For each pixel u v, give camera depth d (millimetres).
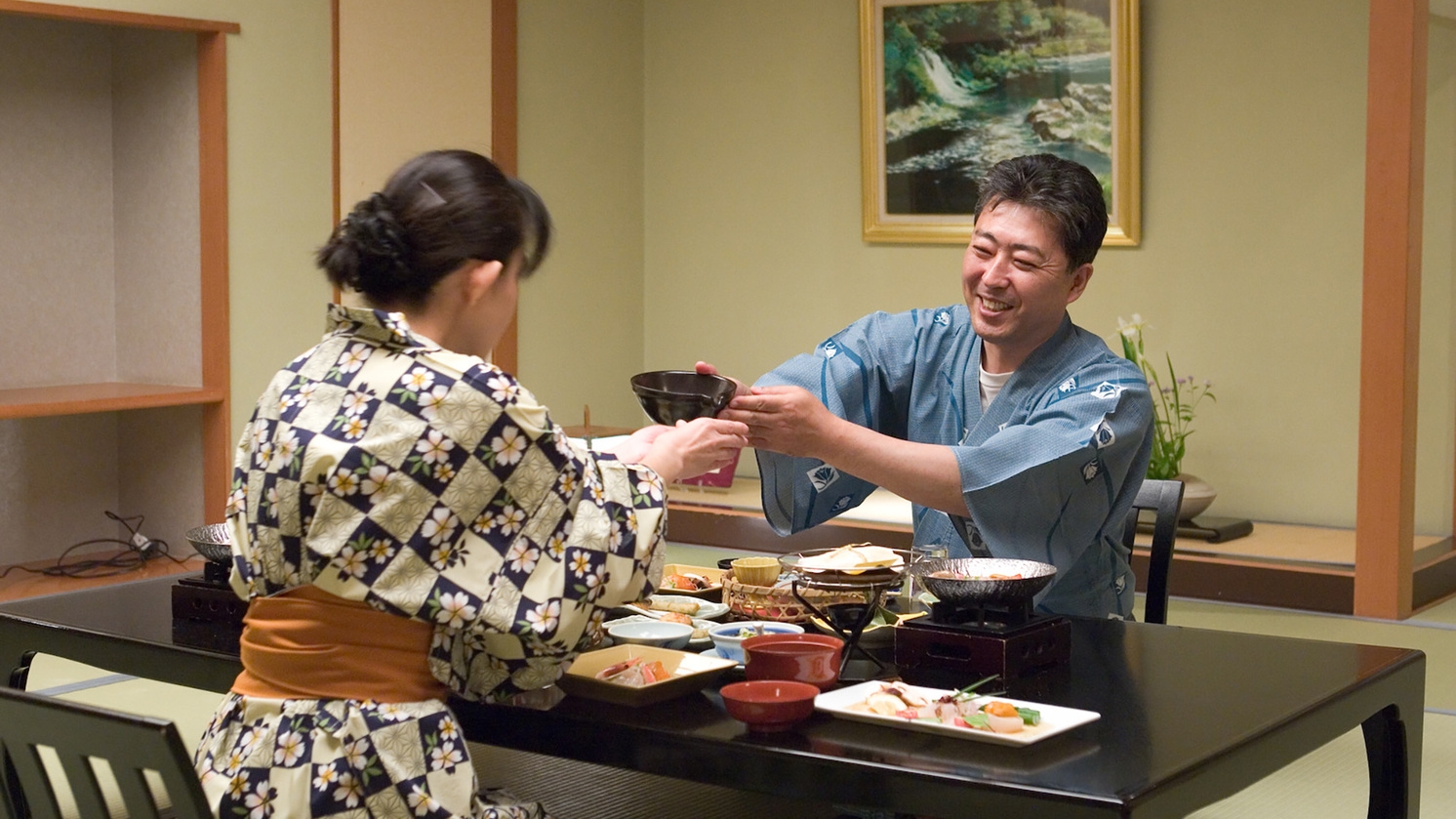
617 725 1573
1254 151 5074
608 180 6172
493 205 1526
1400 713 1888
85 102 5043
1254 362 5125
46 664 3602
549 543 1480
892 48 5645
